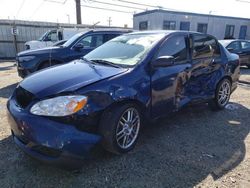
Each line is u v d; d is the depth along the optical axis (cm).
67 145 247
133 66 326
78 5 2102
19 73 689
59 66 354
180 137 368
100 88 279
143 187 252
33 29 1856
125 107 300
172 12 2275
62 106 253
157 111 351
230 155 317
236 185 256
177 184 257
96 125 276
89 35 729
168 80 356
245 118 456
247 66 1216
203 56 434
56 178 264
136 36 407
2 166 285
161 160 302
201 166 290
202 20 2442
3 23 1755
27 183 256
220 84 479
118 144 301
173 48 379
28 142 260
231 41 1138
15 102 292
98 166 287
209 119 447
